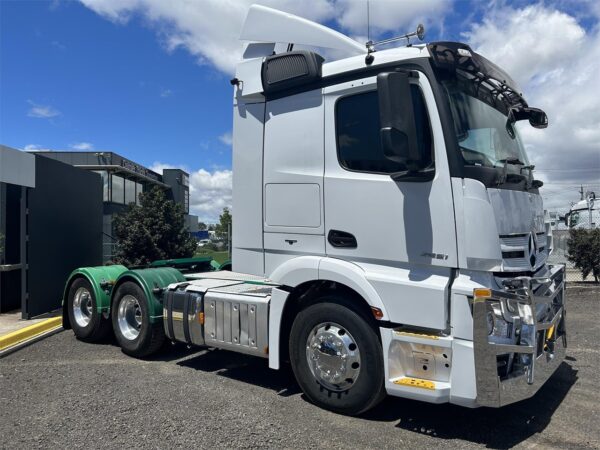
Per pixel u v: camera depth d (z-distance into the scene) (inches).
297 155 179.0
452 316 142.9
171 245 496.1
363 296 155.9
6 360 238.8
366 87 164.2
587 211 514.6
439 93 150.5
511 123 187.5
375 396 158.7
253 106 192.2
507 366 143.6
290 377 211.5
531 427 159.6
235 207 195.6
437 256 148.4
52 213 351.6
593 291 455.5
